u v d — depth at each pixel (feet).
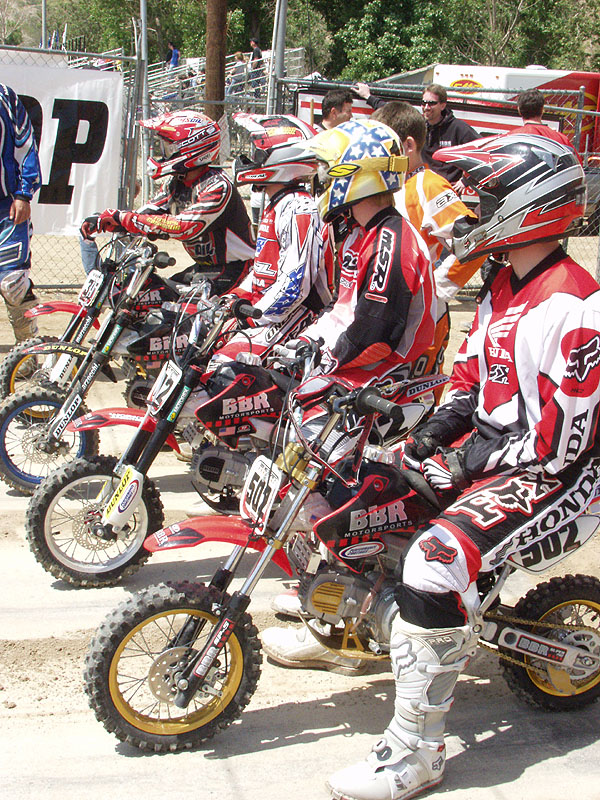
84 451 19.34
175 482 21.75
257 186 18.44
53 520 18.89
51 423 18.47
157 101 40.73
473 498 11.23
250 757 11.96
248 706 13.17
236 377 15.94
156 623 13.43
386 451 11.60
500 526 11.03
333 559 12.67
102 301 19.76
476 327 11.91
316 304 18.28
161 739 11.80
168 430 14.15
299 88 37.58
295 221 17.66
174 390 14.07
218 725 12.01
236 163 18.63
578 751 12.33
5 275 26.66
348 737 12.48
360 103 38.04
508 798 11.29
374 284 13.55
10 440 20.03
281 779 11.53
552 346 10.64
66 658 14.20
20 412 19.35
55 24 142.51
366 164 13.38
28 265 27.20
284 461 11.68
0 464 19.76
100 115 35.50
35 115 34.55
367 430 11.73
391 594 12.15
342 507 12.01
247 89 79.15
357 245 14.58
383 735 12.25
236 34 116.06
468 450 11.68
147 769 11.64
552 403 10.57
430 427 12.25
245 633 11.85
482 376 11.73
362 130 13.60
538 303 10.83
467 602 10.96
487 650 12.51
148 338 19.94
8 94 25.98
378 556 12.51
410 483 12.25
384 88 37.14
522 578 17.53
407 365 14.51
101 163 35.94
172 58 98.27
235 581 17.10
